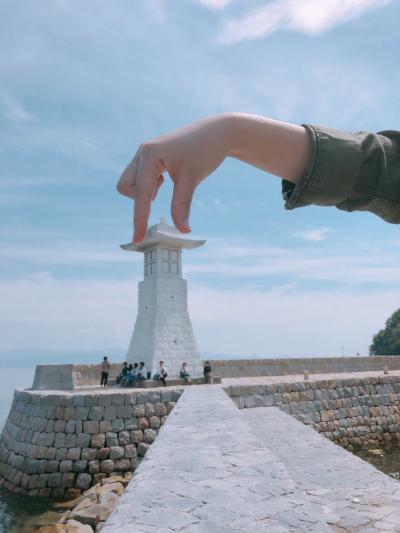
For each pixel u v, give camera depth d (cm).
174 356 2142
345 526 425
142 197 144
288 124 159
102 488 1220
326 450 768
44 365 1912
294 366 2602
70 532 934
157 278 2230
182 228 144
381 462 1527
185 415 695
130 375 1942
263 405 1630
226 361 2378
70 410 1437
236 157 162
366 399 1902
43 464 1399
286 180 176
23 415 1554
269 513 264
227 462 382
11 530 1086
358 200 165
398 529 416
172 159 146
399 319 6203
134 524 241
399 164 163
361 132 169
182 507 270
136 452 1422
